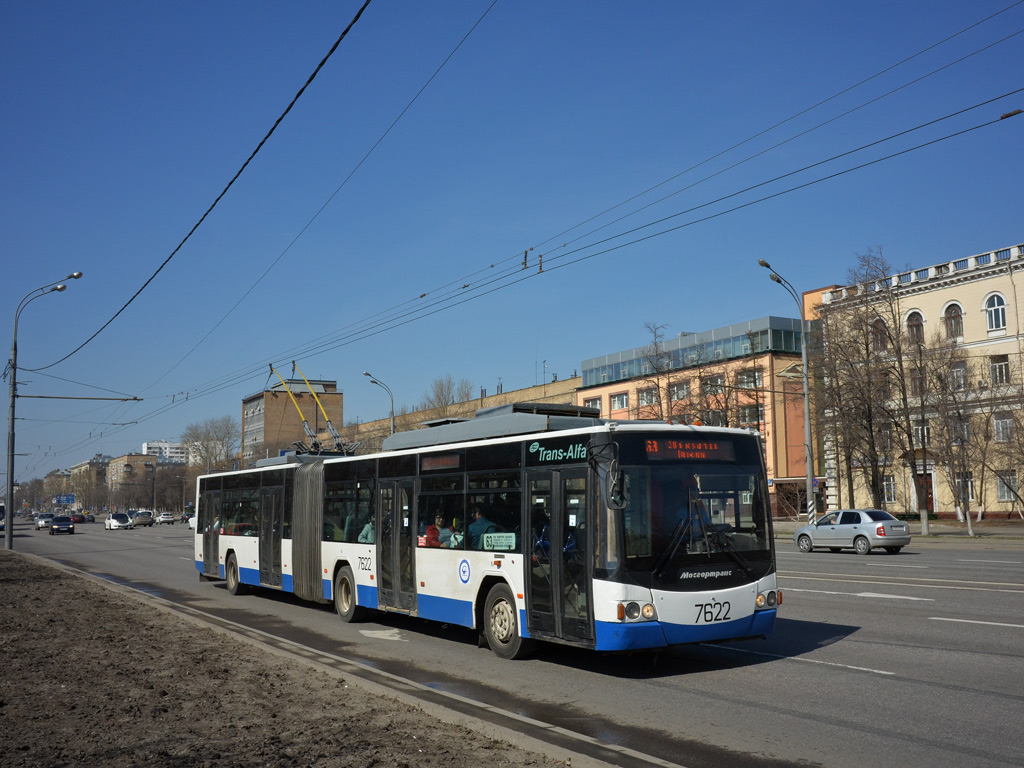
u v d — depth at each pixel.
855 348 46.84
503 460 11.55
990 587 16.73
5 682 9.51
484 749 6.41
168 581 24.83
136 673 9.92
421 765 6.02
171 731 7.17
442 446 13.00
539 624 10.59
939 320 49.53
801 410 60.44
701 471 10.11
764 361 59.97
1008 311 46.53
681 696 8.80
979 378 46.44
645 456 9.86
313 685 8.99
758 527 10.32
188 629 13.64
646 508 9.69
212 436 101.81
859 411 46.47
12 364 39.22
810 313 60.81
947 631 11.73
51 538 60.69
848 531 29.84
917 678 9.02
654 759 6.48
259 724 7.33
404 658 11.60
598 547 9.62
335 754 6.34
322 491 16.70
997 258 47.41
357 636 13.75
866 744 6.81
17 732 7.26
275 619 16.09
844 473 55.28
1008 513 46.41
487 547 11.73
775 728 7.40
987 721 7.31
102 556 37.28
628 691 9.16
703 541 9.86
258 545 19.34
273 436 99.88
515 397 83.56
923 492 42.38
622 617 9.30
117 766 6.21
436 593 12.80
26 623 14.65
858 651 10.64
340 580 15.80
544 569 10.55
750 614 9.95
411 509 13.65
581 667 10.64
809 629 12.45
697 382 56.22
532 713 8.30
